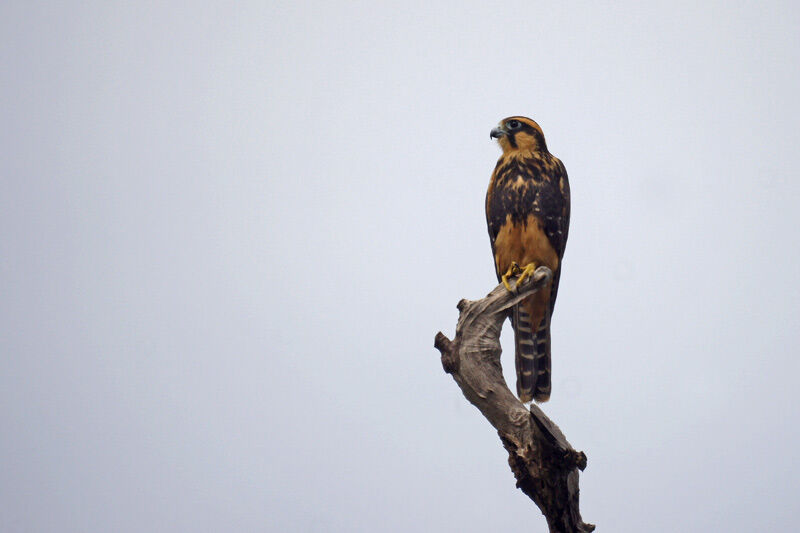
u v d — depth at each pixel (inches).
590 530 351.9
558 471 336.8
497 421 366.0
